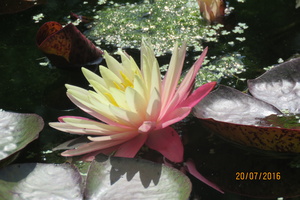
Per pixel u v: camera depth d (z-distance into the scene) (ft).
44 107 2.71
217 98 2.55
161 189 2.22
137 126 2.44
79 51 2.94
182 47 2.50
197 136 2.48
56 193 2.23
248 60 2.89
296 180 2.30
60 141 2.51
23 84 2.88
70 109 2.70
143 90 2.39
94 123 2.42
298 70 2.60
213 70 2.85
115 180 2.25
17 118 2.53
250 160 2.38
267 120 2.43
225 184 2.30
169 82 2.47
